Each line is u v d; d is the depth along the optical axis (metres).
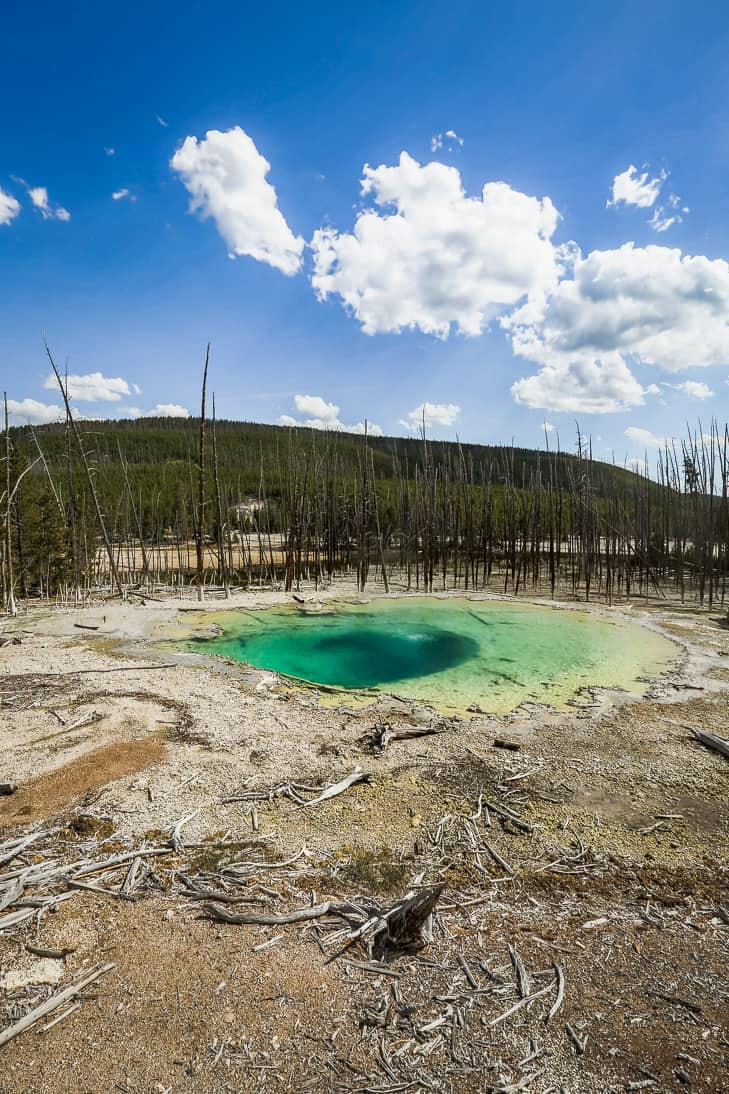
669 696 12.20
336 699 12.16
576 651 16.75
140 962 4.57
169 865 6.00
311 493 39.78
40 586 29.09
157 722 10.38
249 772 8.41
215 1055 3.70
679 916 5.29
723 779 8.30
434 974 4.48
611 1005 4.18
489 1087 3.49
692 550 33.91
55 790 7.70
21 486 28.95
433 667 15.30
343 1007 4.12
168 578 35.22
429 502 31.64
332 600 25.62
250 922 5.08
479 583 32.09
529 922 5.18
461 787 8.03
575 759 8.99
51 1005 4.05
